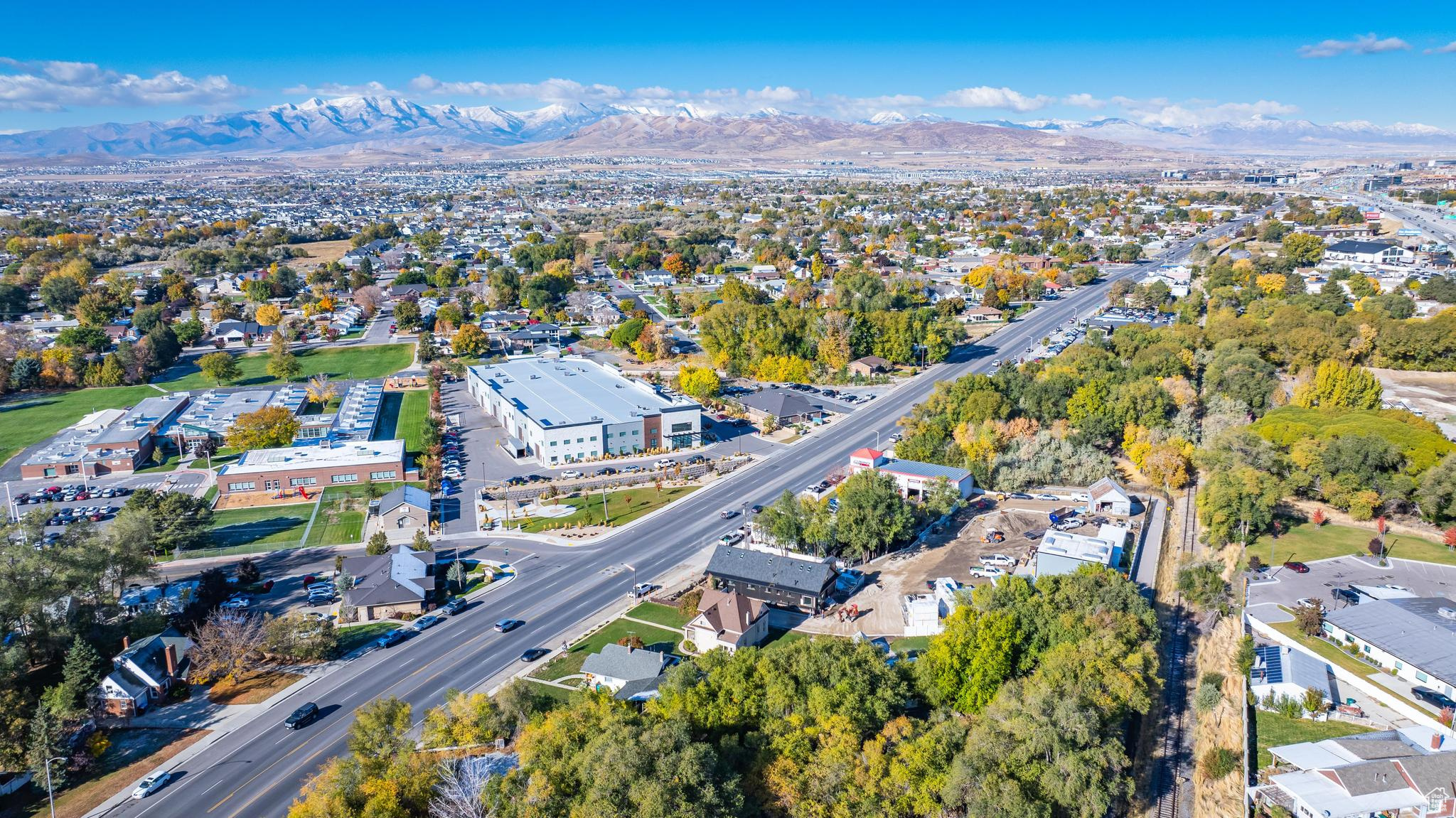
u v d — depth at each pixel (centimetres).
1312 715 9338
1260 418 17500
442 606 12394
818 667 9019
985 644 9494
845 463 17675
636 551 14000
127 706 9844
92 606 11038
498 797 7544
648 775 7350
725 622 11000
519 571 13438
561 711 8631
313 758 9150
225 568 13550
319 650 10931
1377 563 12669
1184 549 13862
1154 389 17938
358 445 17975
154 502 14000
